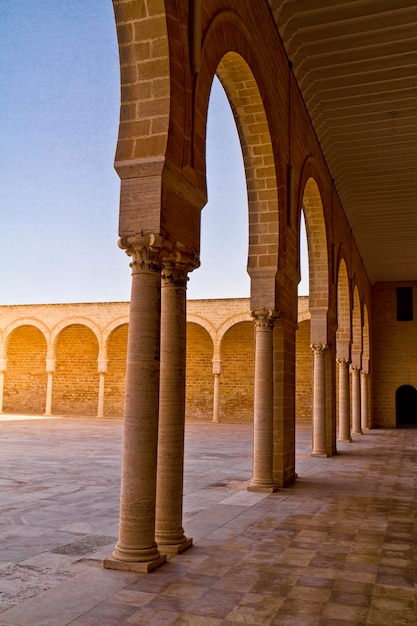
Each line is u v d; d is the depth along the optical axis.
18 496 8.77
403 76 11.27
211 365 32.72
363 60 10.83
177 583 4.80
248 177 9.74
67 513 7.55
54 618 3.98
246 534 6.59
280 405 10.16
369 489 9.98
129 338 5.46
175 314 6.09
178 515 5.96
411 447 18.33
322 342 15.04
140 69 5.70
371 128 13.46
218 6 6.93
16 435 19.88
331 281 15.66
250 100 8.88
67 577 4.89
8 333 32.78
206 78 6.51
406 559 5.67
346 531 6.84
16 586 4.64
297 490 9.79
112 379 34.19
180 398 6.08
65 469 11.85
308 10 9.54
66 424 25.92
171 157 5.60
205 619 4.05
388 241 22.92
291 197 10.72
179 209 5.91
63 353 35.16
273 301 9.66
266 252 9.75
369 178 16.56
